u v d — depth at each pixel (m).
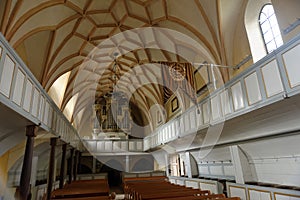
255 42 8.45
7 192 10.81
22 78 6.04
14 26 8.19
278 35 7.53
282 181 7.93
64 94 16.08
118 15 12.00
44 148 13.34
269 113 6.52
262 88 6.10
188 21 10.93
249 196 8.61
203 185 12.16
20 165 11.65
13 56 5.42
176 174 17.16
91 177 20.89
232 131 8.88
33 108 7.00
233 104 7.43
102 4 11.03
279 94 5.48
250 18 8.73
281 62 5.50
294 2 6.30
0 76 4.72
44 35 10.70
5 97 4.98
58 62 12.59
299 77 4.97
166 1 10.71
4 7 7.41
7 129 7.49
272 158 8.38
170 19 11.48
